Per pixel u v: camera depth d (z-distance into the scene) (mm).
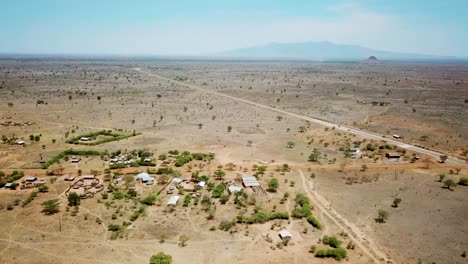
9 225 63250
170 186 80625
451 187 84125
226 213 69125
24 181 81312
